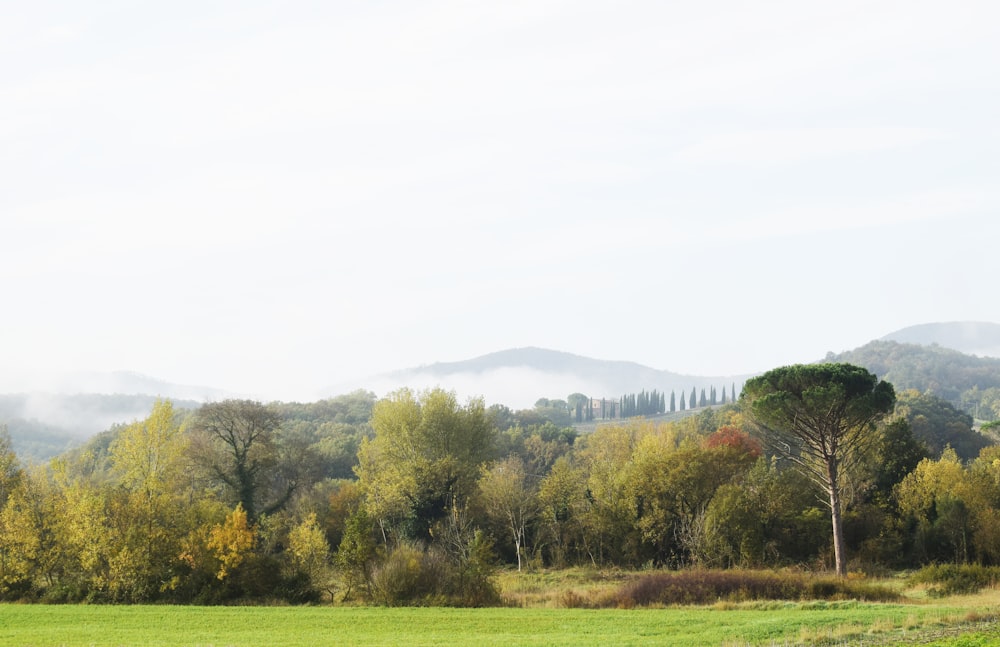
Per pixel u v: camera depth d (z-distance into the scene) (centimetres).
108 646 3878
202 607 5738
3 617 5181
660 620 4522
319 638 4159
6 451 7550
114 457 7175
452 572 5925
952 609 4384
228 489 8425
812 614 4416
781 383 6931
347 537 6109
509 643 3778
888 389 6738
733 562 7669
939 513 7769
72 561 6425
